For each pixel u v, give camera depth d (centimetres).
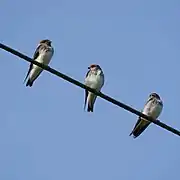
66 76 1228
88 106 1747
